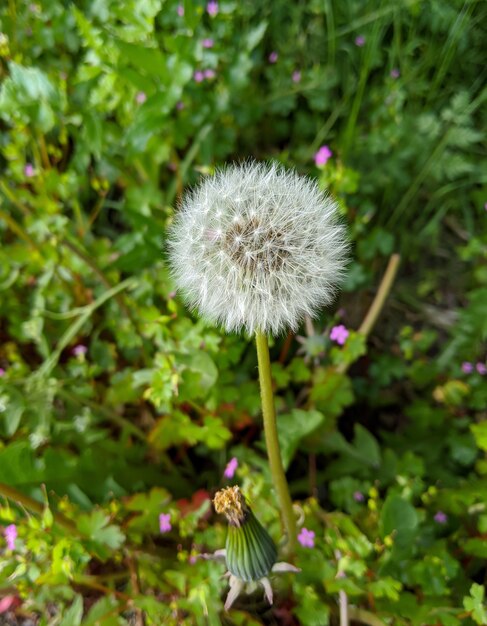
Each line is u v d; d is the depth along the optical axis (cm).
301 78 21
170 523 15
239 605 15
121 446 17
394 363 20
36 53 20
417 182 21
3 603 14
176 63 16
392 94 21
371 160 22
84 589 15
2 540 14
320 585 14
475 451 17
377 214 22
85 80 17
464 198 22
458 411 19
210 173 17
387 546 14
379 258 22
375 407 20
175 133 19
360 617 13
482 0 20
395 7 20
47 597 14
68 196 19
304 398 18
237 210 11
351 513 16
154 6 16
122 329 18
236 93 20
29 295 20
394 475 17
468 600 12
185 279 11
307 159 22
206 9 20
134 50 16
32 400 16
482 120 22
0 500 14
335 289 12
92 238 20
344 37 22
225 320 11
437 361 19
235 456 17
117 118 19
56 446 16
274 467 12
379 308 18
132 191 19
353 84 22
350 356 17
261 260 10
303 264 11
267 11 21
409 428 18
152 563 15
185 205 12
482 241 21
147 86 17
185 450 18
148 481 17
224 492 11
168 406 15
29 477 15
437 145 21
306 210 11
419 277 22
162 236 17
